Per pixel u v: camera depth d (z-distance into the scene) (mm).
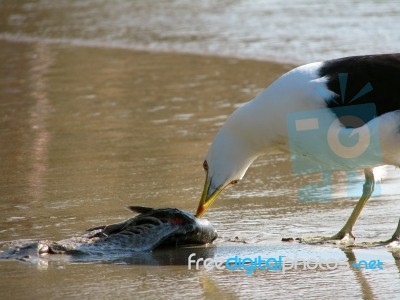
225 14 27344
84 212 12094
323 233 11266
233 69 21344
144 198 12672
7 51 25203
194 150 15172
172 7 29344
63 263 10133
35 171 14195
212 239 10984
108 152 15203
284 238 11023
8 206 12453
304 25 24672
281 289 9188
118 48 24781
